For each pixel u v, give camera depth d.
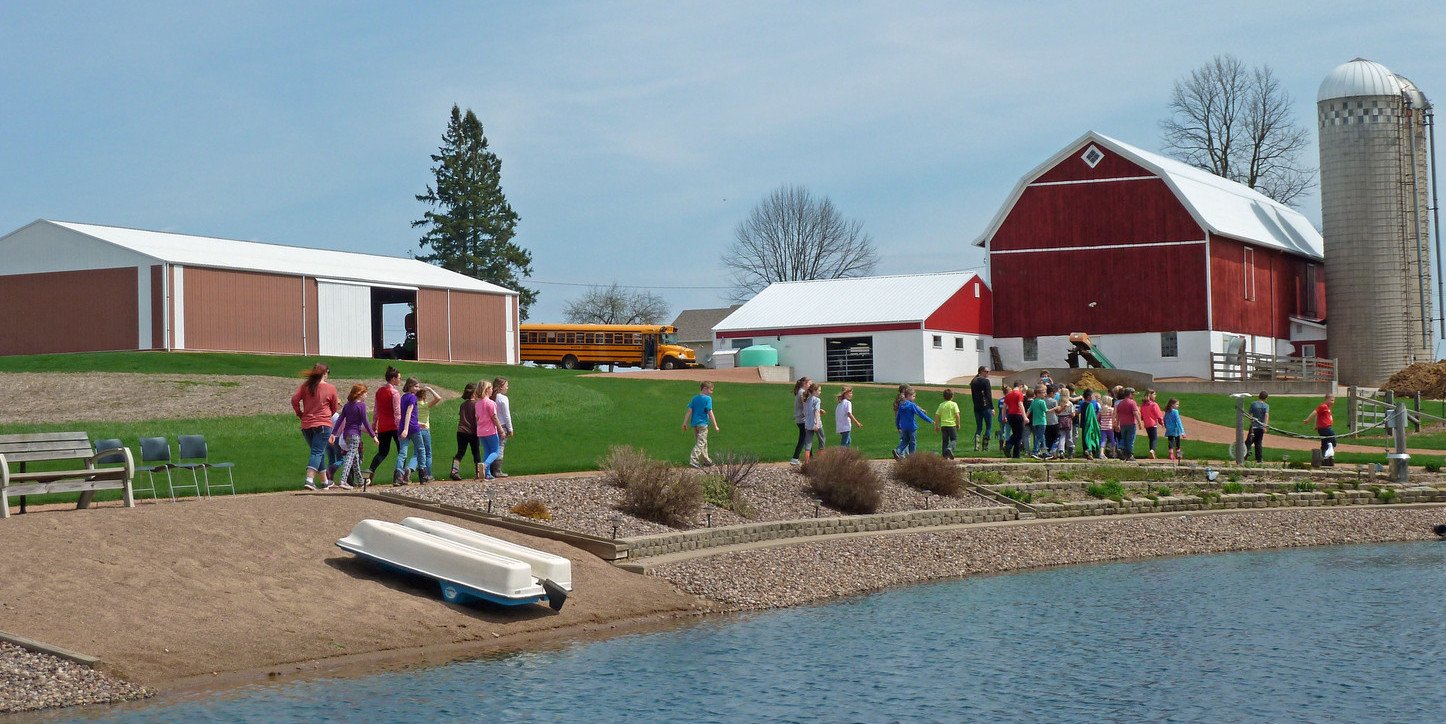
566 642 17.48
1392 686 15.25
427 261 106.81
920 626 18.95
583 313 135.00
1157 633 18.39
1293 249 67.50
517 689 14.92
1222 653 17.05
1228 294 61.41
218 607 16.19
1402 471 33.72
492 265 106.50
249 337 52.34
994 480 31.14
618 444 33.44
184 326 50.19
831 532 25.67
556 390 42.59
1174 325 60.38
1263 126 83.12
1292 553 26.77
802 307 63.47
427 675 15.39
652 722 13.80
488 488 23.31
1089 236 62.22
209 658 15.02
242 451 29.53
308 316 54.41
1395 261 63.44
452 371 48.59
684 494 24.06
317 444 21.97
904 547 25.22
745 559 22.66
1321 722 13.85
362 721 13.42
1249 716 14.09
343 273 56.31
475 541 18.98
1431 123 64.62
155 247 51.59
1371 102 63.50
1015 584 22.97
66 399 37.31
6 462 17.91
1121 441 35.47
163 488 24.16
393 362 51.91
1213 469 33.06
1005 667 16.33
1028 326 63.38
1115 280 61.66
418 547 18.23
